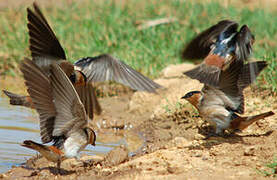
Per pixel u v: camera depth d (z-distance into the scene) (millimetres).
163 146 12336
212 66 10789
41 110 9438
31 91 9125
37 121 15195
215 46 10969
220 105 11484
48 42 9250
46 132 9773
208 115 11617
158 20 22250
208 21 22031
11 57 20906
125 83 8984
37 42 9141
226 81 11062
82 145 10062
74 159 11422
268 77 15312
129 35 21219
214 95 11398
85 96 10328
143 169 9922
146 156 10969
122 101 17797
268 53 17016
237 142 11375
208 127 13344
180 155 10781
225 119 11477
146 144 13102
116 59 9547
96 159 11516
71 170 10820
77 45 20672
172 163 10016
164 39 20828
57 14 24578
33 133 13859
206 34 11055
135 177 9359
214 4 24516
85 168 10906
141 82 8797
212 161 10141
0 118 15336
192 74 10734
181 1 25094
